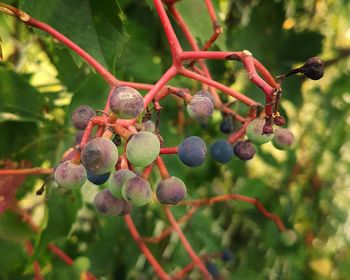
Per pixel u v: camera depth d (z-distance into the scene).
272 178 0.45
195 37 0.26
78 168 0.15
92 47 0.20
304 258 0.43
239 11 0.37
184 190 0.17
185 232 0.38
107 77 0.18
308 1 0.40
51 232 0.26
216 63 0.32
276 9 0.35
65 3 0.20
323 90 0.46
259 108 0.18
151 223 0.35
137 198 0.15
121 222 0.35
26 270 0.26
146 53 0.30
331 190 0.48
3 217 0.27
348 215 0.52
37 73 0.32
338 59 0.44
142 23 0.30
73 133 0.28
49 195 0.26
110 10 0.20
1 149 0.27
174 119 0.33
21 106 0.27
